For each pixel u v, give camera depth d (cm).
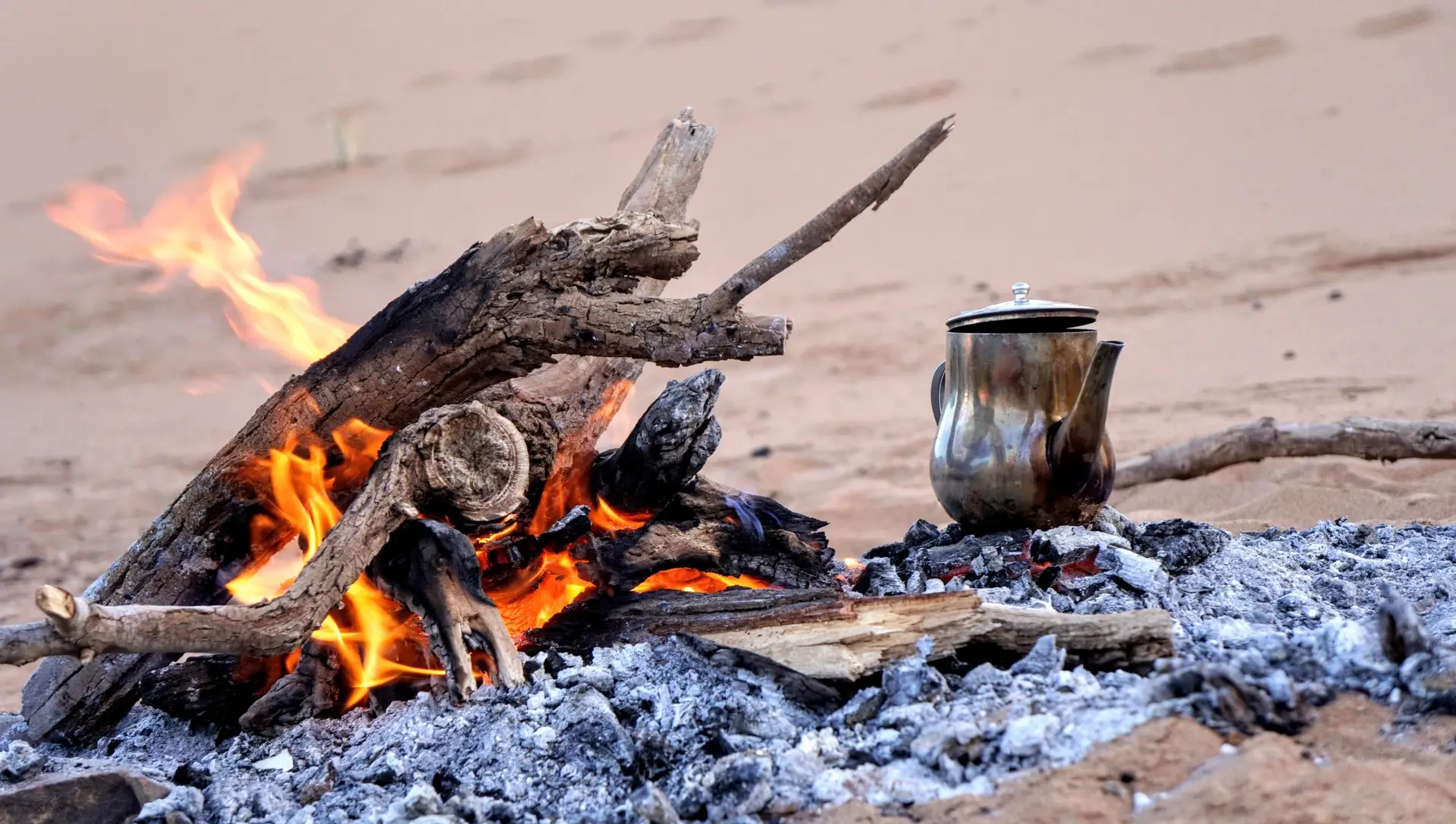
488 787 316
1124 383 1250
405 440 357
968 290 1727
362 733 357
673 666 353
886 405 1316
